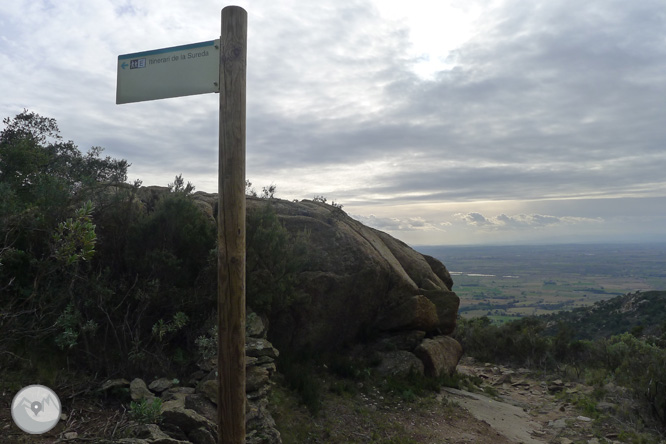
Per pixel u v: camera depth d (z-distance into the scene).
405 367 9.45
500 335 15.91
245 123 3.05
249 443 4.96
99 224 6.69
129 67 3.27
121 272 6.72
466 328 16.47
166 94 3.19
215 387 5.29
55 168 8.40
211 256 6.80
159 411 4.49
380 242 11.95
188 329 6.62
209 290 6.79
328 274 9.45
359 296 9.82
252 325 7.24
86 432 4.15
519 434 7.64
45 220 5.91
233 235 2.98
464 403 8.70
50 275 5.72
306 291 9.23
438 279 12.95
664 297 31.25
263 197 10.69
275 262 8.37
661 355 10.91
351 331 10.05
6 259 5.37
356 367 9.14
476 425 7.61
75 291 5.83
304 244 8.97
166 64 3.21
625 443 7.40
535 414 9.08
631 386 9.68
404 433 6.83
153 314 6.50
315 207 11.23
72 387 4.95
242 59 3.03
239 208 3.00
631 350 13.07
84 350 5.58
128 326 5.89
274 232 8.30
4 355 4.91
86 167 8.85
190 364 6.21
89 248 3.98
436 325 11.05
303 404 7.11
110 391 5.09
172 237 7.10
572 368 12.89
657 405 8.32
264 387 6.07
